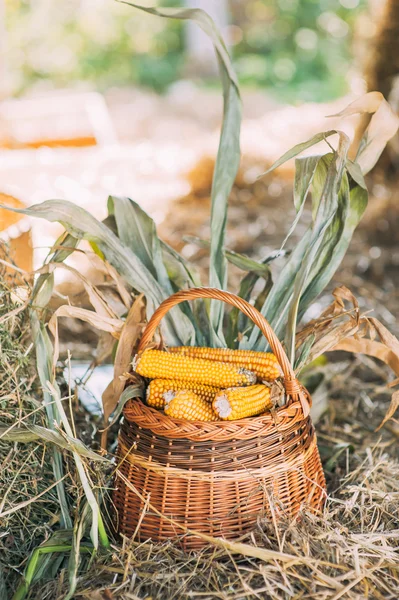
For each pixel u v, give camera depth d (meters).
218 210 2.16
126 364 1.93
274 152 5.58
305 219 4.73
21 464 1.80
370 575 1.62
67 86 11.12
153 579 1.63
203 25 2.06
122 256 2.01
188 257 4.10
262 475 1.71
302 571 1.63
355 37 5.31
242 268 2.27
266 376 1.82
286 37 11.95
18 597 1.61
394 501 1.94
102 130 5.98
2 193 2.54
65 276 3.69
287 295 2.07
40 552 1.69
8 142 5.63
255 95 10.16
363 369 3.00
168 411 1.73
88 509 1.77
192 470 1.70
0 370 1.85
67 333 3.17
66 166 5.44
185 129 8.23
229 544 1.63
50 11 11.45
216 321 2.12
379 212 4.29
